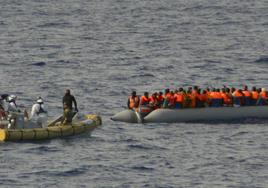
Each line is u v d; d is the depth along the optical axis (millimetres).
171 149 103125
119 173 92938
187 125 116000
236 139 108500
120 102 135625
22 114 104625
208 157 99625
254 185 89312
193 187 88625
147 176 92125
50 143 103750
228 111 118875
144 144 105188
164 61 180500
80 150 101562
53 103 133250
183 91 118688
